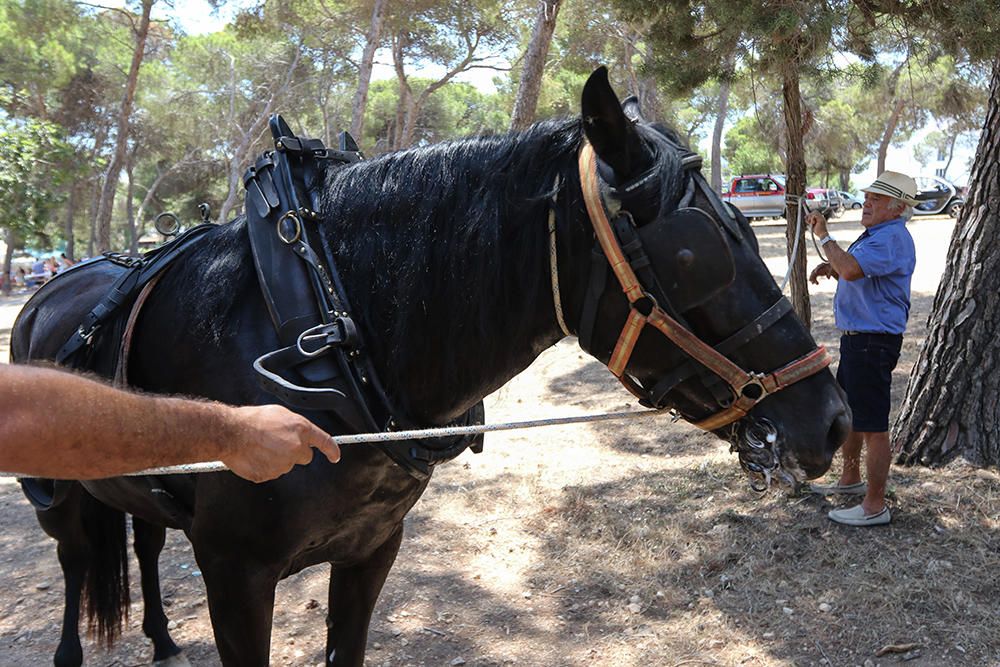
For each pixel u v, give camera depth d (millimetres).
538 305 1823
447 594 3689
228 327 1957
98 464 1021
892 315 3701
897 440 4613
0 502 5250
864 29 4938
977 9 4230
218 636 2018
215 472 1908
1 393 922
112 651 3293
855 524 3871
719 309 1693
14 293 25141
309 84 27484
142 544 3111
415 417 1929
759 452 1712
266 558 1935
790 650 3070
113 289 2299
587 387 7387
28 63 21797
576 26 16438
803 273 5133
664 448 5434
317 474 1842
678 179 1679
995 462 4340
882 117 30641
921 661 2934
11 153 13016
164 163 38062
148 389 2113
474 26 18906
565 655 3164
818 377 1741
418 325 1874
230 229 2113
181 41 25375
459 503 4715
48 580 4004
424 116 31156
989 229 4332
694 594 3520
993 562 3482
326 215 1973
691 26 5121
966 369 4387
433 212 1856
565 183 1762
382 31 18797
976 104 14430
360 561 2211
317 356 1804
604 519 4301
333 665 2301
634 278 1660
